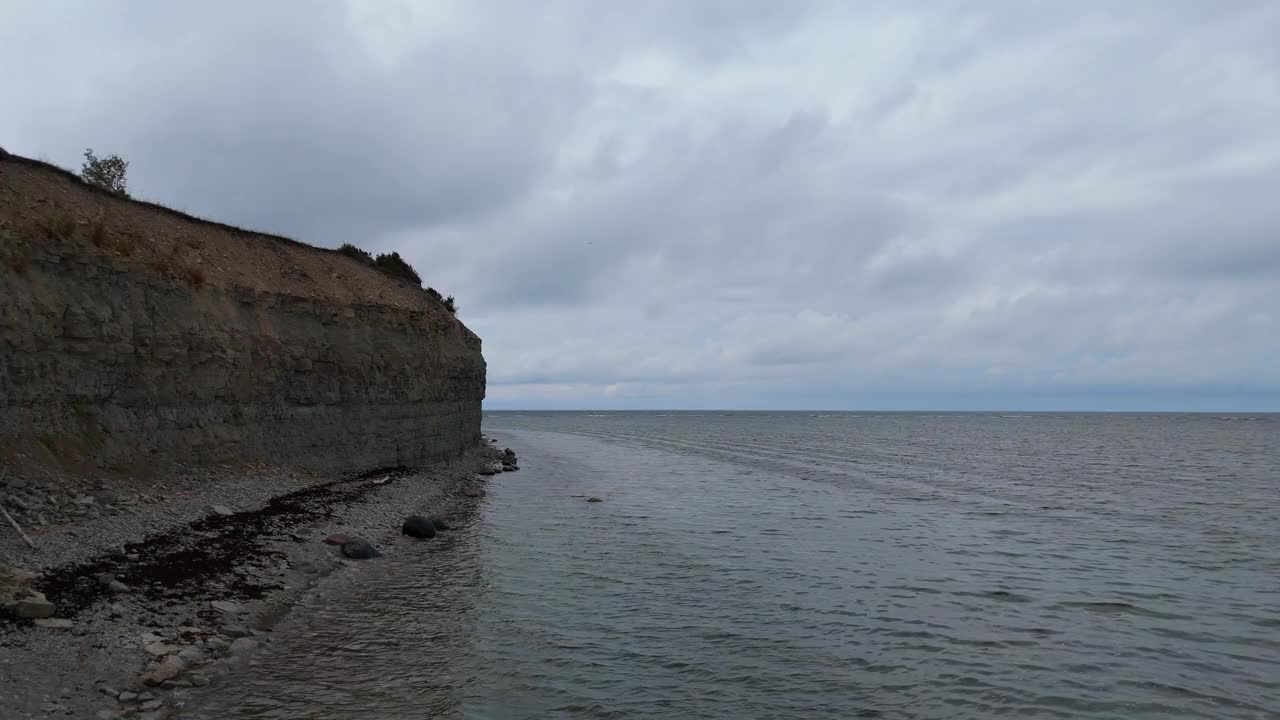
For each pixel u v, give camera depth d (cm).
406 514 2756
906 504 3559
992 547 2475
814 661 1355
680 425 18088
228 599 1485
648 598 1758
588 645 1409
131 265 2253
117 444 2089
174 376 2350
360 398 3481
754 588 1877
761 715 1116
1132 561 2262
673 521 2953
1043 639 1498
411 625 1491
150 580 1464
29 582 1300
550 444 8962
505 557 2170
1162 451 7975
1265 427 17662
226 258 3028
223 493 2280
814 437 11300
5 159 2238
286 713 1045
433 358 4291
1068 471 5422
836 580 1981
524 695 1164
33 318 1873
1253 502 3688
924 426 17938
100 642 1154
